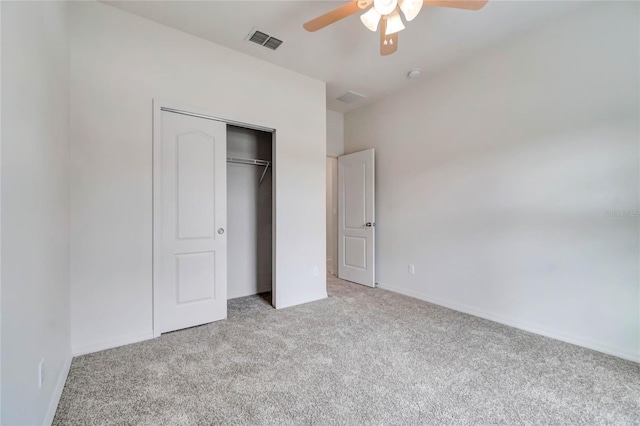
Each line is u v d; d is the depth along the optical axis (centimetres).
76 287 203
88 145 208
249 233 369
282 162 314
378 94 386
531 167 254
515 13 227
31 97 125
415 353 211
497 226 278
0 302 92
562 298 236
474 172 296
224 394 162
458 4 172
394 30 183
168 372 184
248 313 296
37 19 134
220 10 224
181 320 253
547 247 244
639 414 148
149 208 233
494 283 280
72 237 201
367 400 158
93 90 210
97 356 203
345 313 297
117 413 146
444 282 325
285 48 277
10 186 102
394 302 336
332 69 318
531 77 253
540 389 169
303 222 332
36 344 124
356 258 426
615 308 210
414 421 142
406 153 369
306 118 333
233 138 355
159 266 237
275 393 164
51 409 141
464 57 294
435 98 334
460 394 164
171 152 247
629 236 205
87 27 209
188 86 253
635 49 202
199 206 262
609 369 190
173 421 142
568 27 231
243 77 285
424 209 347
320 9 223
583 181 225
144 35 232
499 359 203
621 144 208
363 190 414
